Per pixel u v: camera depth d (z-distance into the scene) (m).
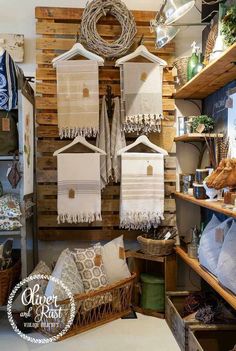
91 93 2.76
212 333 2.06
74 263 2.49
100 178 2.79
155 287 2.68
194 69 2.55
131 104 2.80
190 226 3.03
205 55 2.63
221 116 2.60
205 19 2.69
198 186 2.35
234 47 1.74
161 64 2.83
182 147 3.03
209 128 2.64
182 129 2.77
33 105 2.80
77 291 2.38
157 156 2.80
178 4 2.14
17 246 2.94
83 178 2.73
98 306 2.46
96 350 2.15
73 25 2.89
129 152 2.88
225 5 2.17
